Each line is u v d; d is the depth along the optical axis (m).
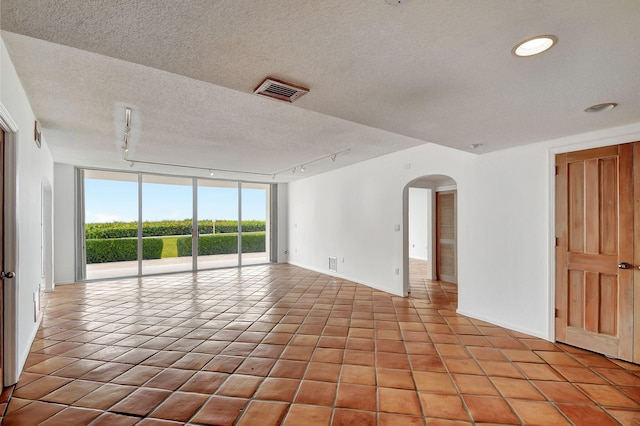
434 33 1.44
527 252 3.46
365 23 1.36
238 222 8.55
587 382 2.43
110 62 2.21
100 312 4.25
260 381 2.45
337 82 1.97
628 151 2.77
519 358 2.85
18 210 2.44
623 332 2.79
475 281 4.00
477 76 1.88
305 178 8.12
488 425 1.92
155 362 2.76
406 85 2.00
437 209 6.51
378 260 5.64
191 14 1.29
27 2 1.20
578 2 1.22
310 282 6.27
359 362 2.77
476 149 3.69
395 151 5.13
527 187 3.46
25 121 2.72
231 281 6.38
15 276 2.39
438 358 2.85
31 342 3.09
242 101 2.93
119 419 1.97
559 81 1.93
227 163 6.12
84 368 2.65
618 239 2.82
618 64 1.71
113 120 3.46
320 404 2.14
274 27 1.39
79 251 6.35
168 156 5.42
